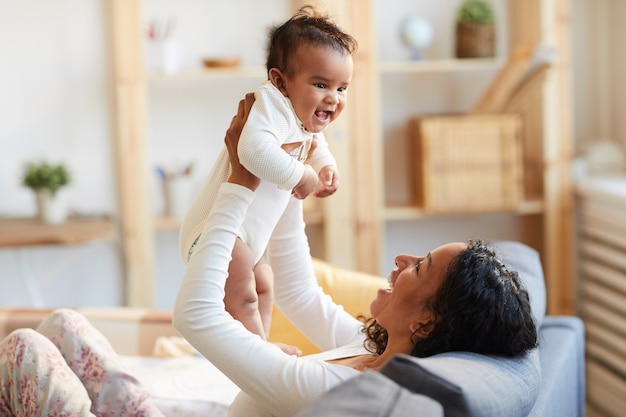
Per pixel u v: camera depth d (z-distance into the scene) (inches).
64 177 148.3
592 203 151.8
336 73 64.9
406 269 64.5
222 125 162.1
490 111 153.9
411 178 164.4
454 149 151.8
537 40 154.3
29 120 157.4
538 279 84.7
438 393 52.1
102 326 108.6
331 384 59.1
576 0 166.6
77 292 163.6
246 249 67.2
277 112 64.6
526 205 155.3
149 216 151.2
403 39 156.0
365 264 153.9
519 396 58.1
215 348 60.5
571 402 87.0
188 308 61.3
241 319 67.9
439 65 151.8
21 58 156.1
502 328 61.7
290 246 76.2
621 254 143.7
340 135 150.4
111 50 157.1
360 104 150.3
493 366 59.2
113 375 77.8
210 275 61.7
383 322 64.8
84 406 71.4
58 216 149.3
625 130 164.4
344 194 152.1
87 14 156.2
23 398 71.9
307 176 64.7
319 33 64.7
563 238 157.0
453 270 62.1
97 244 162.7
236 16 159.2
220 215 63.1
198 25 158.9
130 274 152.2
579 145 169.5
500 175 152.9
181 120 161.3
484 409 53.0
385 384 50.0
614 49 165.3
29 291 162.6
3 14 155.0
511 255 87.7
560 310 158.1
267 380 59.5
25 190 158.9
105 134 158.9
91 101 157.9
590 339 154.3
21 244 136.9
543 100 154.2
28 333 73.9
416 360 54.2
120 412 77.1
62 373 72.5
